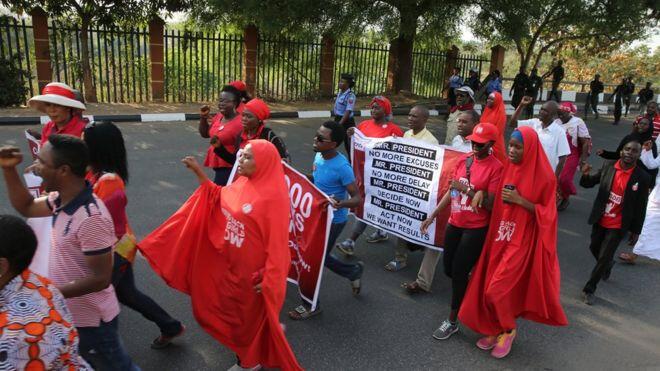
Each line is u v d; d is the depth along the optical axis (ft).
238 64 57.21
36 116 39.01
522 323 15.47
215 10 48.62
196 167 11.43
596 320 15.92
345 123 31.63
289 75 58.80
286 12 46.42
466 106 22.61
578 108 75.41
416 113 18.92
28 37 51.62
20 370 6.32
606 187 16.94
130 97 53.72
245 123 15.96
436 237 16.63
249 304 11.07
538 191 12.64
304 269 14.12
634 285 18.58
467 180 13.29
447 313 15.71
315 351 13.29
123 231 10.21
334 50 59.06
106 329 9.46
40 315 6.47
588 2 61.00
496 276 12.76
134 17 49.01
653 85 115.14
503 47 73.36
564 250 21.50
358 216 19.03
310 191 13.65
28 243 6.61
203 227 11.51
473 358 13.48
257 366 11.37
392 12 51.88
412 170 17.38
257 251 10.77
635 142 16.42
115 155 10.21
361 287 16.99
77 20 50.65
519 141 12.42
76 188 8.45
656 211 18.92
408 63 64.44
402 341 14.02
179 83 52.95
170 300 15.17
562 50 86.43
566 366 13.38
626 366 13.55
